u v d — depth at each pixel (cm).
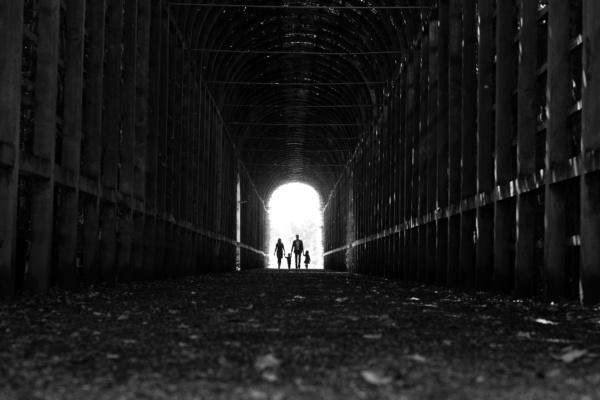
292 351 485
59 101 1114
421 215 1881
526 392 351
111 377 386
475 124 1446
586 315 762
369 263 3148
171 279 1908
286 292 1282
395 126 2391
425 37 1909
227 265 3475
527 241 1092
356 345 517
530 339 555
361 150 3606
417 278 1911
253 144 4912
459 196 1537
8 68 852
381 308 878
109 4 1309
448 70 1619
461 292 1304
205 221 2600
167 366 422
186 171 2139
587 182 862
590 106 856
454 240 1543
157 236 1777
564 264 972
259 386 364
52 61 964
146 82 1546
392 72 2489
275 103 4112
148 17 1559
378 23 2469
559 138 959
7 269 853
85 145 1197
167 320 698
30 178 962
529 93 1095
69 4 1088
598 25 854
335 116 4350
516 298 1080
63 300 927
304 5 2605
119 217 1429
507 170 1206
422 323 678
